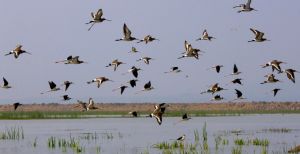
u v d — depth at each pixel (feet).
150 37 127.44
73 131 272.31
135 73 133.08
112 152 176.14
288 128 278.67
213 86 135.74
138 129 285.84
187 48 130.62
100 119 422.41
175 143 185.98
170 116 447.42
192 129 282.36
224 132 254.27
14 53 126.21
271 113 562.66
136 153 172.24
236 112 563.48
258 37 127.24
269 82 132.26
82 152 176.96
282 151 169.58
